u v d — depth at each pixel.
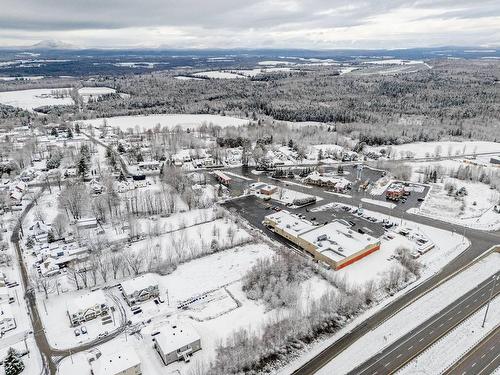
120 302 119.94
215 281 130.38
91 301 113.44
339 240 149.25
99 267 131.75
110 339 104.62
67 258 139.88
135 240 154.88
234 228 165.38
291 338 102.69
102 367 89.56
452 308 116.88
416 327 109.00
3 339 103.69
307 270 133.50
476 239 159.62
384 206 193.00
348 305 113.06
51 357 98.25
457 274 134.38
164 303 119.38
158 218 175.00
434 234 163.38
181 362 95.88
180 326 103.12
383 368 95.50
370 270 136.12
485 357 99.12
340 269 136.25
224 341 102.44
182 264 140.00
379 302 119.19
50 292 123.44
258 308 116.38
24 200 192.50
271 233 163.62
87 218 171.12
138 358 92.56
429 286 127.56
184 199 191.12
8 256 142.25
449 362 97.38
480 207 192.75
